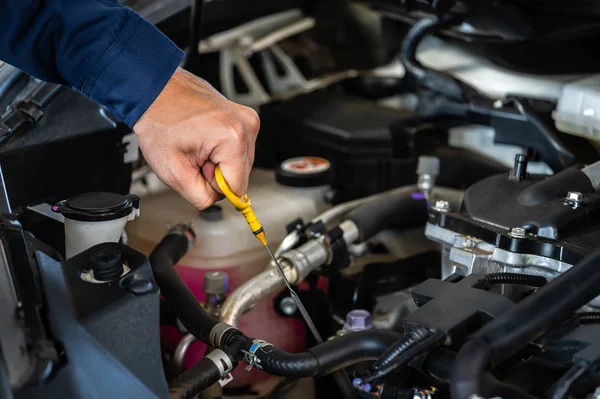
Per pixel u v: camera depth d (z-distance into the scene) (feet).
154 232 4.00
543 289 2.30
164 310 3.31
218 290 3.24
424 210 3.77
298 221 3.54
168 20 4.43
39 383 1.88
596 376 2.16
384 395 2.51
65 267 2.15
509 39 4.28
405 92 4.97
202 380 2.37
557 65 4.41
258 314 3.65
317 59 5.37
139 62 2.69
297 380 3.32
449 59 4.89
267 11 5.33
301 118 4.59
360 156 4.33
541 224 2.83
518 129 4.12
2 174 2.89
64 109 3.32
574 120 3.82
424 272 3.88
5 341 1.97
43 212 3.21
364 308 3.70
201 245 3.79
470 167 4.41
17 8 2.62
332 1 5.42
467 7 4.32
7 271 2.25
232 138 2.60
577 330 2.31
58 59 2.74
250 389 3.54
